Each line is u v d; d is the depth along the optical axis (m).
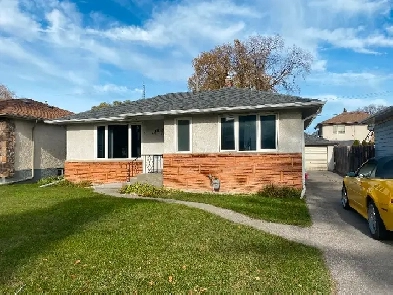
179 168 13.70
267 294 3.88
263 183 12.57
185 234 6.58
